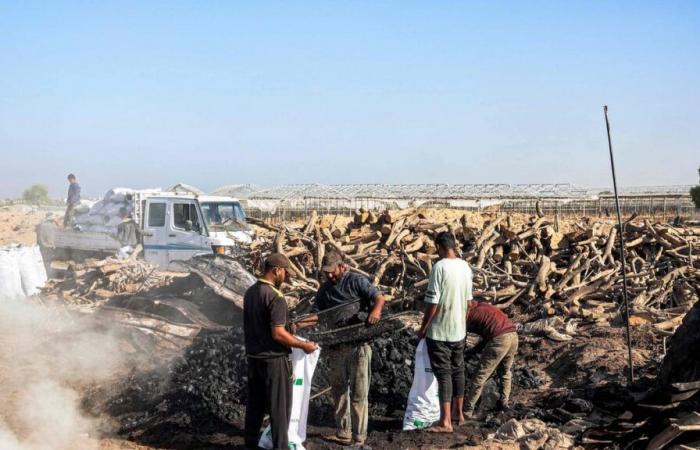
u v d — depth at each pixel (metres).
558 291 10.89
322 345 6.29
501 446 5.97
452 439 6.22
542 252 12.08
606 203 36.41
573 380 7.96
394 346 7.81
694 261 11.91
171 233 15.32
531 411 6.86
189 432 6.73
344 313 6.26
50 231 17.84
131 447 6.46
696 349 6.20
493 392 7.39
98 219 18.44
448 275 6.30
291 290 11.28
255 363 5.89
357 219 13.55
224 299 9.90
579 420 6.46
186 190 18.91
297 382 6.08
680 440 5.48
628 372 7.70
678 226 16.27
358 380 6.27
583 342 8.97
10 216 35.22
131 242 16.03
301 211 35.88
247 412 6.00
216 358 7.81
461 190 43.41
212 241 14.62
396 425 6.82
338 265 6.39
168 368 8.16
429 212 14.21
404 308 10.47
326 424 6.86
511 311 10.82
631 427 5.89
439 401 6.42
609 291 11.01
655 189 42.72
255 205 37.69
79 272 13.48
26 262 14.05
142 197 16.44
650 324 9.57
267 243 13.39
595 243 12.09
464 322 6.45
